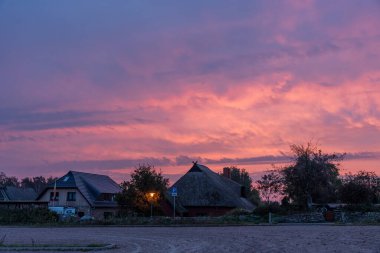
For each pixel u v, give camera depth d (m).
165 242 24.45
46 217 52.09
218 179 71.88
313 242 22.11
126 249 20.95
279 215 47.09
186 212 61.28
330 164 52.19
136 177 54.50
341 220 45.47
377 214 45.66
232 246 21.12
